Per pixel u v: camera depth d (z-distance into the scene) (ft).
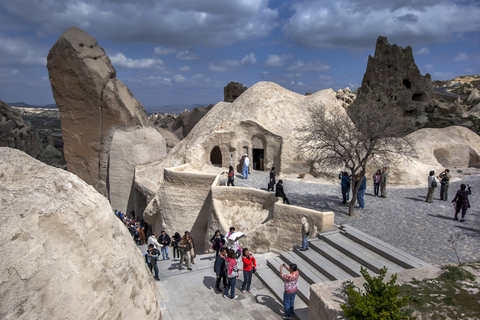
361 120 48.98
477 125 146.10
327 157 53.78
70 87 96.17
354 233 44.04
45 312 19.27
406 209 54.54
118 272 24.89
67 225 22.48
